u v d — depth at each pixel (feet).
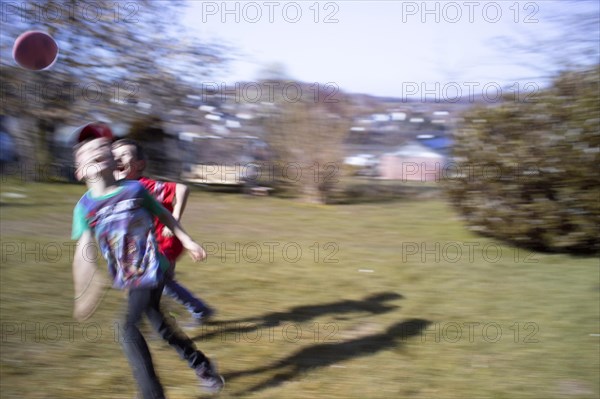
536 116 23.71
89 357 14.53
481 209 25.88
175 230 12.68
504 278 21.43
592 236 23.56
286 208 38.65
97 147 12.19
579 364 14.78
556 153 23.22
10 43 43.50
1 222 29.12
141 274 12.09
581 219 23.45
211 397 13.09
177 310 17.93
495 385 13.76
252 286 20.33
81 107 45.44
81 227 12.23
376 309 18.40
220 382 13.08
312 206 39.93
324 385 13.71
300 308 18.45
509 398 13.21
